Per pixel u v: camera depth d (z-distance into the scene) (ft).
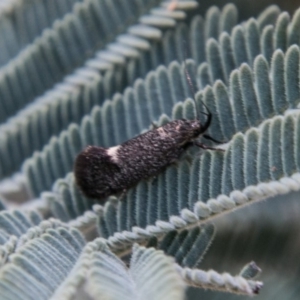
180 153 0.18
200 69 0.19
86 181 0.18
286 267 0.19
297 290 0.19
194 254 0.17
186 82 0.19
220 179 0.17
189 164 0.18
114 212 0.18
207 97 0.18
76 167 0.19
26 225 0.18
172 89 0.19
